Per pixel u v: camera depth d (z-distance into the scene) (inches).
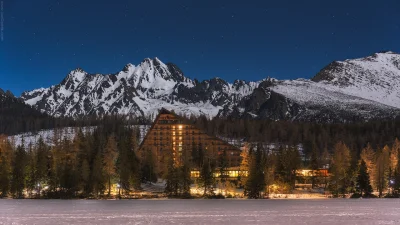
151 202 5920.3
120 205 5723.4
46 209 5447.8
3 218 4938.5
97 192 6294.3
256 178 6269.7
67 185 6279.5
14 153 7199.8
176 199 6156.5
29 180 6348.4
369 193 6441.9
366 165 6884.8
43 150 7086.6
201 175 6328.7
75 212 5260.8
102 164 6471.5
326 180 7057.1
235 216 5083.7
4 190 6269.7
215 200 6082.7
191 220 4899.1
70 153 7495.1
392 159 7204.7
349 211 5374.0
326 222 4805.6
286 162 6742.1
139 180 6683.1
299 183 7199.8
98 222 4768.7
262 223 4758.9
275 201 6033.5
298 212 5310.0
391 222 4837.6
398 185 6491.1
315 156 7224.4
